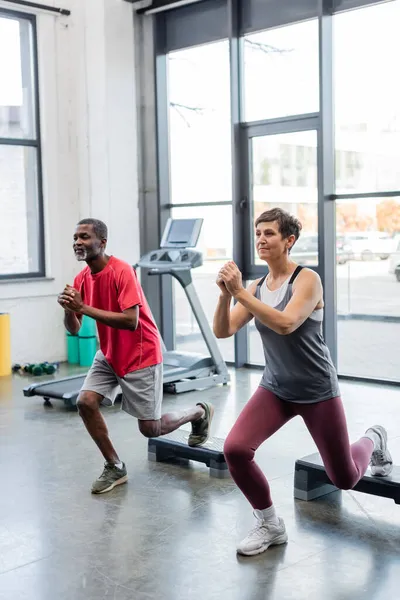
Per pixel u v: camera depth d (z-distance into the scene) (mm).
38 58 7773
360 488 3521
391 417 5309
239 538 3234
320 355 2953
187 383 6246
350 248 6672
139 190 8125
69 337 7938
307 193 6809
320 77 6418
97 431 3852
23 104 7781
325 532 3275
